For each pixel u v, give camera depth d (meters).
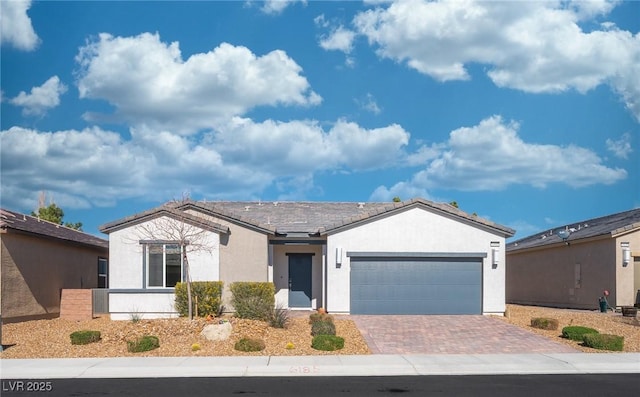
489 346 18.77
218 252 25.00
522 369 15.54
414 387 13.45
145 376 14.92
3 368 15.73
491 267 26.25
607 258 29.19
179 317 22.91
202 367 15.69
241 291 23.56
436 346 18.75
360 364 16.00
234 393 12.88
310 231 27.34
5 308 23.62
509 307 32.34
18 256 24.62
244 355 17.33
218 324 19.80
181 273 24.73
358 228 26.27
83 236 33.00
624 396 12.49
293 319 23.50
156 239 24.52
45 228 28.45
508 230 26.27
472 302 26.22
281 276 28.20
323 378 14.62
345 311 25.94
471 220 26.28
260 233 25.55
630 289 28.33
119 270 24.69
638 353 17.69
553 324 21.67
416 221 26.30
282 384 13.87
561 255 34.12
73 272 29.81
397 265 26.25
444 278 26.25
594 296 30.30
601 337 18.34
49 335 20.61
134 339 18.72
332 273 26.11
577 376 14.79
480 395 12.59
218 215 25.44
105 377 14.82
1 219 24.00
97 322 23.98
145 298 24.52
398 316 25.34
